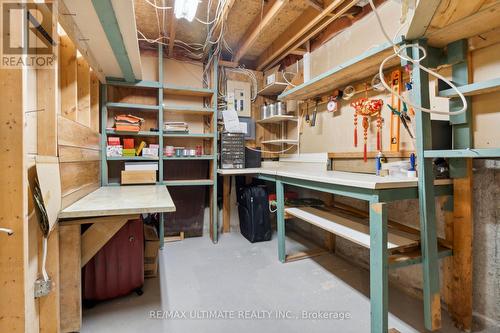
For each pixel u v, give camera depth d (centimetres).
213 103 312
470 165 144
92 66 216
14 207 111
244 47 306
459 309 147
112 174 297
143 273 194
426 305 140
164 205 152
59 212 136
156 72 313
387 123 205
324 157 261
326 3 219
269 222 310
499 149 112
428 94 140
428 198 138
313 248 279
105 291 175
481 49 138
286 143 362
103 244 159
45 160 124
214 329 149
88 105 213
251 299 180
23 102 110
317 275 216
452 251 150
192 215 324
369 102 213
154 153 288
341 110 257
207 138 335
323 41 280
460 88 127
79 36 176
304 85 248
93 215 139
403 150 184
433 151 134
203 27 282
